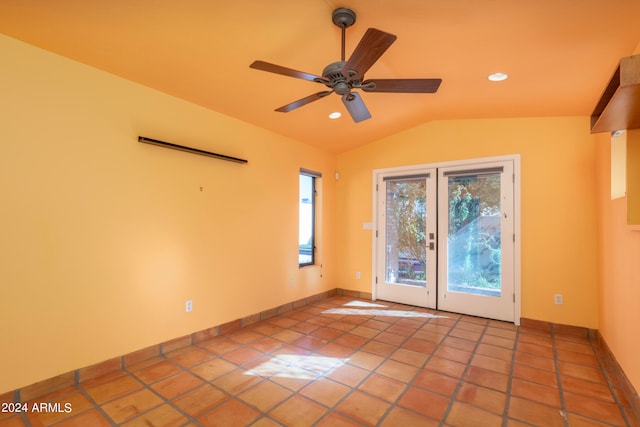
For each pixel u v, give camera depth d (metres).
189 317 3.21
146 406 2.16
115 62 2.51
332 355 2.99
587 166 3.53
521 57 2.46
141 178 2.84
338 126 4.25
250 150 3.88
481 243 4.15
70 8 1.91
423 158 4.55
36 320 2.25
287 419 2.04
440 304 4.44
